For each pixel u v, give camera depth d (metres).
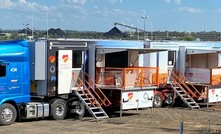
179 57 27.56
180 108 25.72
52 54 20.14
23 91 19.06
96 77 22.05
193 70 27.50
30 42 20.19
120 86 21.72
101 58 22.42
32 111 19.22
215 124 19.36
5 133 16.27
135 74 22.42
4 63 18.34
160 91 26.14
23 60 19.06
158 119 20.72
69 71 20.77
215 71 27.33
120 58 23.38
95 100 21.02
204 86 27.08
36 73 20.00
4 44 18.55
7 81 18.42
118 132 16.69
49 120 19.97
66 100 20.73
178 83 27.05
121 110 21.59
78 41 21.30
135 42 24.50
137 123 19.34
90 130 17.17
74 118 20.86
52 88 20.16
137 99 22.58
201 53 27.34
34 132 16.56
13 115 18.55
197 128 17.97
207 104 26.86
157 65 25.89
